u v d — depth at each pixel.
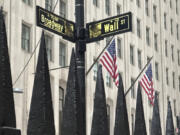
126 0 46.41
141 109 14.74
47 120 8.12
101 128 10.25
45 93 8.25
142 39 49.22
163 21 55.84
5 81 7.49
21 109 29.36
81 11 10.20
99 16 40.75
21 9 30.72
